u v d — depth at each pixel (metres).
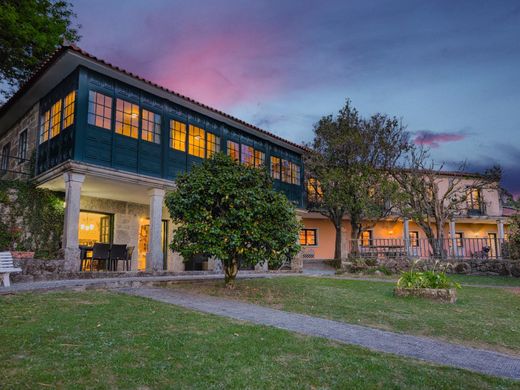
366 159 18.72
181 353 3.92
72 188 10.62
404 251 17.70
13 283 8.62
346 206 18.45
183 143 13.87
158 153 12.95
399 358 4.16
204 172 8.80
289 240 8.72
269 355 4.00
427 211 17.53
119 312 5.77
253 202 8.37
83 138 10.94
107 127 11.59
